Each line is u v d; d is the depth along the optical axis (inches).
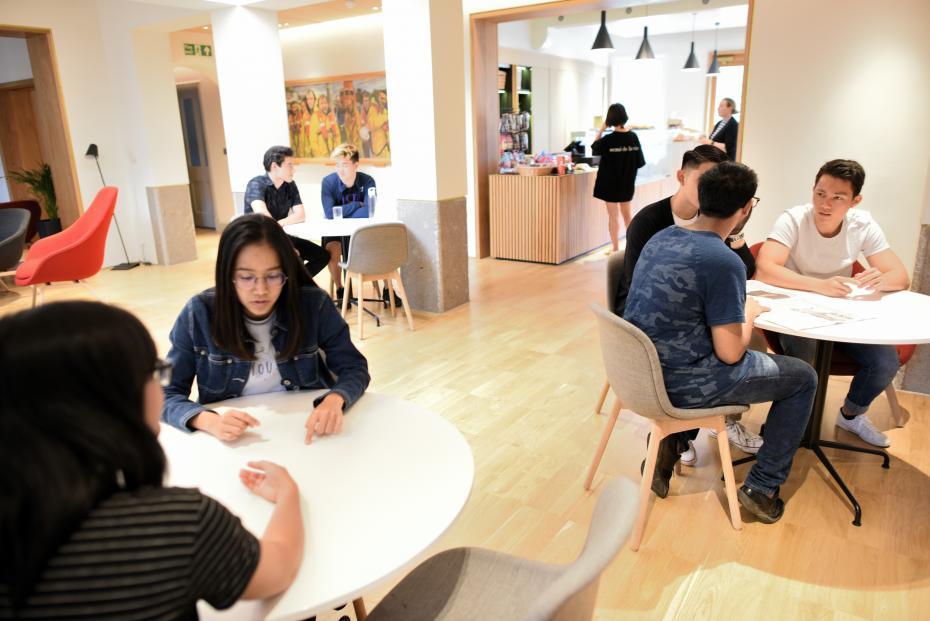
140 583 27.5
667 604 76.1
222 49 240.4
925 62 144.9
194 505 30.5
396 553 43.0
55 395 26.7
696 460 108.8
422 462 55.0
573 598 34.8
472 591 51.8
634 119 464.4
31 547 25.6
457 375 147.6
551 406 130.3
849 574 80.2
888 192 155.0
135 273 274.1
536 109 375.2
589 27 399.9
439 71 183.0
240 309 65.3
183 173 289.3
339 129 299.4
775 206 168.7
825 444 106.3
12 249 220.7
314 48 298.7
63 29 263.0
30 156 346.3
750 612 74.5
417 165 190.5
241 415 61.2
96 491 27.3
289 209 195.2
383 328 184.7
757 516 91.3
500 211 269.4
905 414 121.3
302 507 48.5
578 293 216.5
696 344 80.8
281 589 38.3
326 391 71.2
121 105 280.7
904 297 98.3
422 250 196.2
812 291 102.0
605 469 106.1
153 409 32.3
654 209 100.2
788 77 159.9
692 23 386.6
